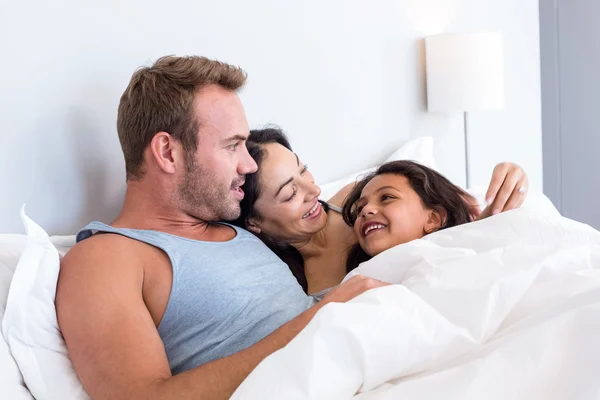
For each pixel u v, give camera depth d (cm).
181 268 155
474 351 130
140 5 202
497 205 195
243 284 161
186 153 166
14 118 174
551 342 124
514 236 167
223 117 169
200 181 168
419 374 131
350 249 202
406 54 287
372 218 188
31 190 178
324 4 255
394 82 282
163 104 164
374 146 276
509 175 199
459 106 282
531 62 351
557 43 395
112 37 195
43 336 138
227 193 171
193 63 170
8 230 174
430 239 173
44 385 138
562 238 167
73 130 186
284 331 138
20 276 138
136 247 152
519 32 343
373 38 273
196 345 154
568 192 402
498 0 330
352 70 266
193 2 215
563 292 139
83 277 141
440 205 192
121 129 170
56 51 182
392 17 280
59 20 183
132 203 171
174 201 168
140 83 168
